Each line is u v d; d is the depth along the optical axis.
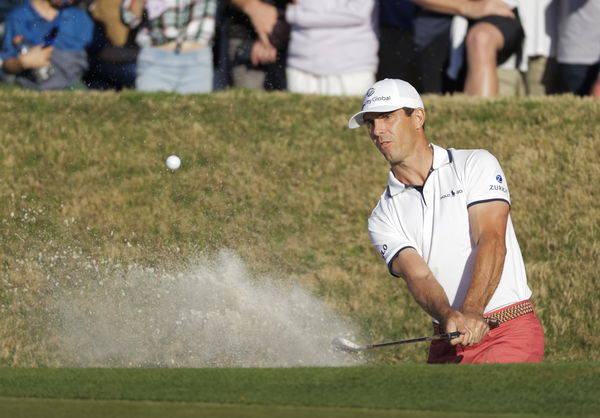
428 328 26.84
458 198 16.09
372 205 31.30
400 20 36.59
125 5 36.38
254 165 32.94
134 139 33.91
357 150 33.62
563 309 27.27
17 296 27.16
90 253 29.12
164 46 36.12
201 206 31.22
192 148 33.56
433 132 33.78
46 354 24.77
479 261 15.41
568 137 33.34
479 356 16.06
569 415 11.25
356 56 35.31
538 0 36.09
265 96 36.16
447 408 11.52
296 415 11.30
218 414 11.35
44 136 33.81
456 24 36.22
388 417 11.23
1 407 11.71
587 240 29.45
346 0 35.03
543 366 13.30
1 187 31.53
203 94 36.28
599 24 35.28
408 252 16.55
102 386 12.59
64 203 31.05
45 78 37.62
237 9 36.47
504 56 36.25
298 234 30.31
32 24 37.47
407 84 16.44
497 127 33.94
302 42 35.69
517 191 31.34
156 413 11.41
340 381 12.70
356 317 27.25
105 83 37.75
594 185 31.38
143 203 31.22
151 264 28.89
